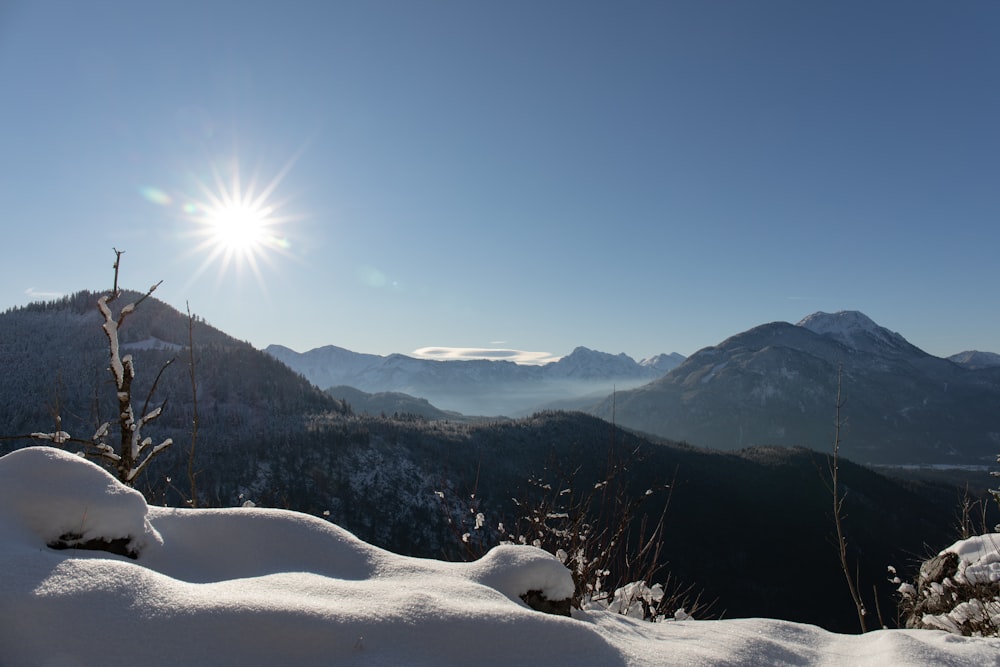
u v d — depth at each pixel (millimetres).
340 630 2309
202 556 3145
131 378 4992
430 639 2418
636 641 3084
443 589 2951
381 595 2715
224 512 3428
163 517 3350
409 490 82750
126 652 2004
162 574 2699
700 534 76688
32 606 2041
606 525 5496
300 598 2541
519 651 2502
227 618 2201
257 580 2820
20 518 2646
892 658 3195
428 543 72875
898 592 7008
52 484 2771
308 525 3447
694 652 2947
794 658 3180
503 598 3025
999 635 4762
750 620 3854
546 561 3439
